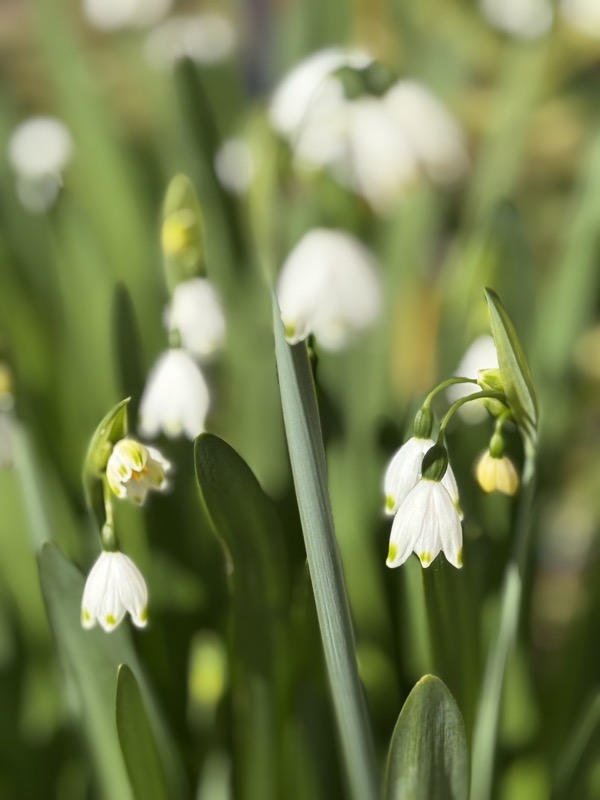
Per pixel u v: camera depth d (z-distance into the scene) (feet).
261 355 2.49
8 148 2.77
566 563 3.07
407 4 3.39
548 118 3.59
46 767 2.27
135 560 2.21
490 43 3.35
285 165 2.32
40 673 2.31
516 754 2.17
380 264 2.71
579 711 2.23
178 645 2.25
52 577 1.98
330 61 2.31
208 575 2.30
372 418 2.42
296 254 2.17
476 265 2.24
